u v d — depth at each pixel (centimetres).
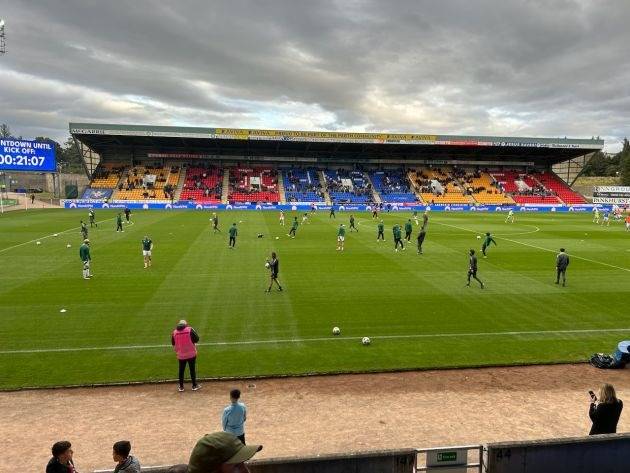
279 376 1320
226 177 8494
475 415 1111
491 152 9056
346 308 1964
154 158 8612
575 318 1859
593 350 1538
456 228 5031
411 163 9375
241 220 5584
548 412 1130
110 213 6334
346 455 532
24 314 1827
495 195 8581
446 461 677
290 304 2012
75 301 2008
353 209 7775
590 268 2848
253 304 2006
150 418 1081
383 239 4016
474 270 2342
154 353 1467
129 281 2372
